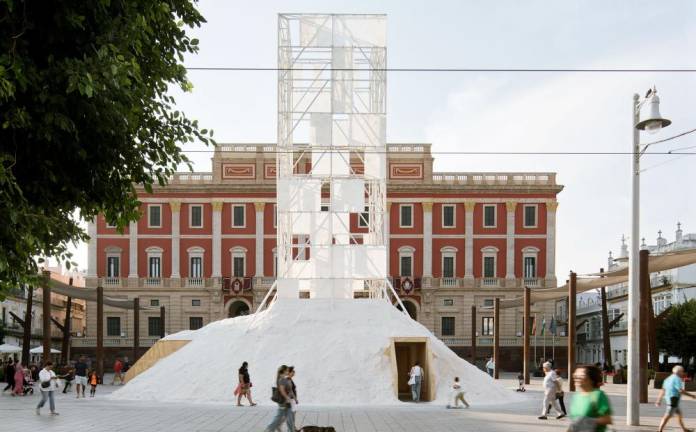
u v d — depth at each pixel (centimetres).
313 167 3738
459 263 7606
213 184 7562
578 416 874
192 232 7600
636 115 2119
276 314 3459
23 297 7569
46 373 2422
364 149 3772
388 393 3014
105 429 1988
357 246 3606
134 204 1147
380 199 3847
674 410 1838
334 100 3731
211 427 2059
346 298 3609
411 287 7469
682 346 5647
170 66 1128
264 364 3155
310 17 3791
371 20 3809
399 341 3228
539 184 7594
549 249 7569
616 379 4625
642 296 2964
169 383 3195
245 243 7581
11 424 2111
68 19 852
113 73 862
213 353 3341
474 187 7594
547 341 7388
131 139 1066
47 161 920
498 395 3209
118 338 7338
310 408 2747
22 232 859
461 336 7469
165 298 7500
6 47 824
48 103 854
